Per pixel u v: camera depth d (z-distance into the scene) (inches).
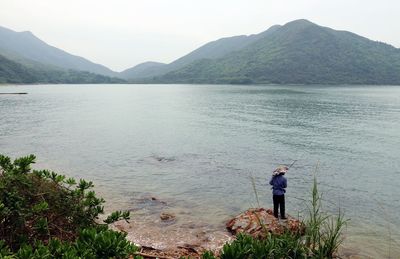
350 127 1968.5
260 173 946.7
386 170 1008.2
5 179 282.2
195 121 2265.0
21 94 5639.8
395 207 690.2
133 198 705.6
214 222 579.5
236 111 2947.8
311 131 1803.6
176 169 979.9
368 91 6707.7
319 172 974.4
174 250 450.3
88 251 215.3
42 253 202.8
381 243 509.0
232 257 259.4
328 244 381.1
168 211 631.2
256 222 519.5
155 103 4072.3
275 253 303.0
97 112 2915.8
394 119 2377.0
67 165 1011.9
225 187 804.6
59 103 3924.7
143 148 1311.5
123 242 230.7
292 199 729.6
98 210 342.6
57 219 315.9
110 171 944.9
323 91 6579.7
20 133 1649.9
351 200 733.9
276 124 2095.2
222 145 1390.3
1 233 258.7
